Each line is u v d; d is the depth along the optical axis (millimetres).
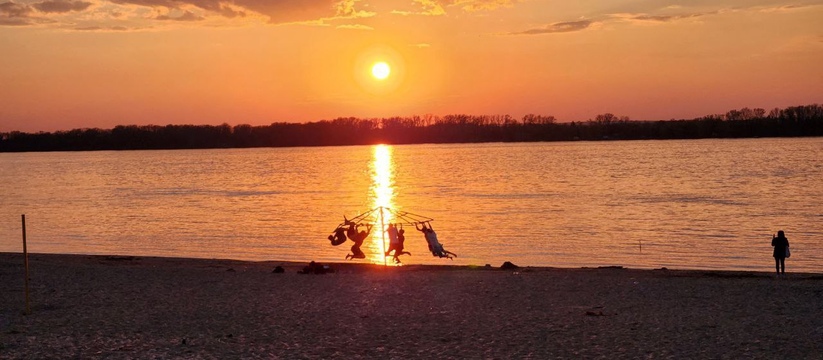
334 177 126625
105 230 55219
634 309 22234
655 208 66062
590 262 38406
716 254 40781
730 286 26016
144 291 26250
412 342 18516
